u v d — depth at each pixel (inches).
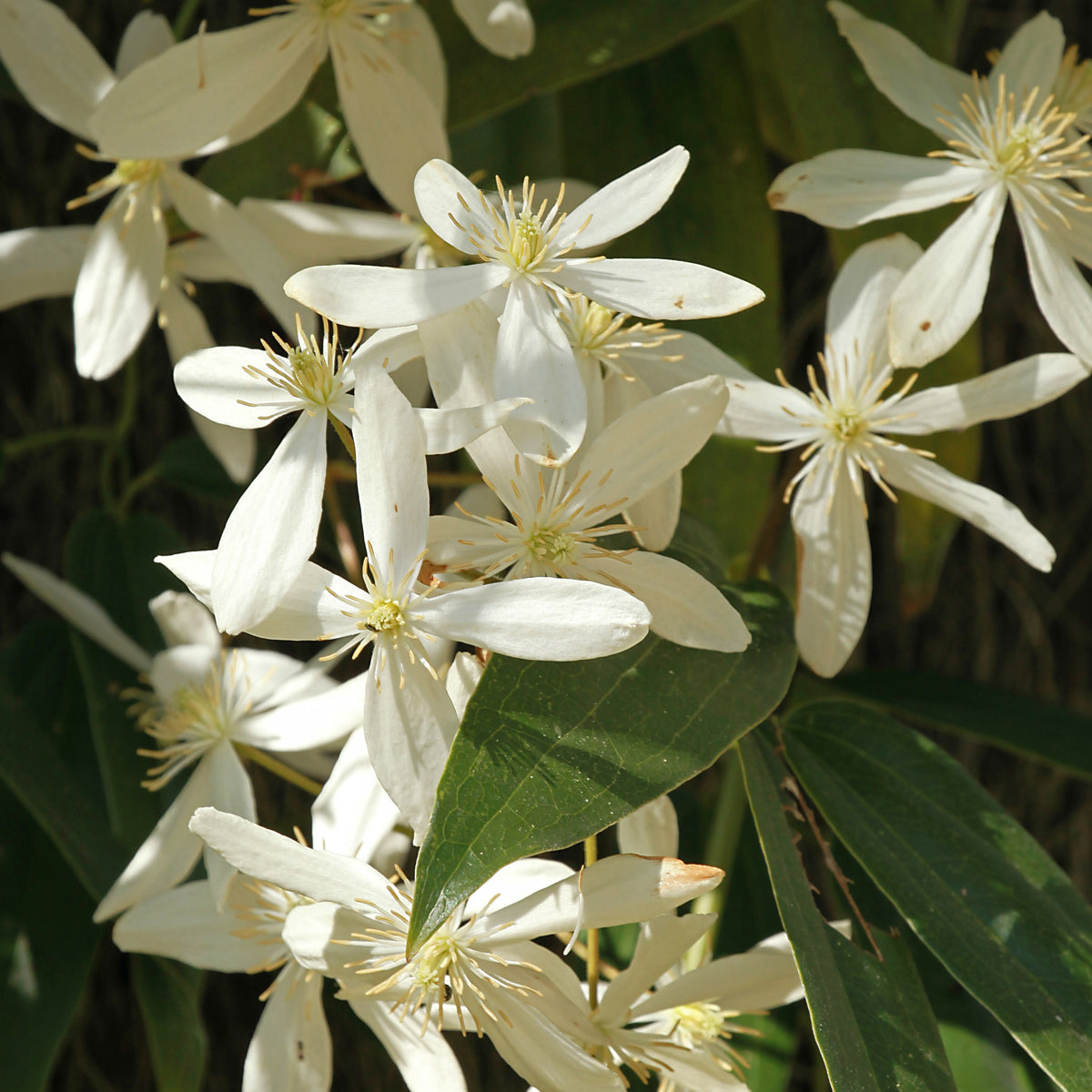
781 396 22.9
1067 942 22.5
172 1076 23.7
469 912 21.9
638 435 21.7
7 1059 23.7
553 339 21.7
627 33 24.3
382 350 21.9
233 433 24.6
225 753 23.0
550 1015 21.9
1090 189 23.4
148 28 24.2
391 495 21.4
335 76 23.9
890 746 23.2
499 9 23.4
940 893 22.6
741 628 21.8
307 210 23.7
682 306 21.8
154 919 22.6
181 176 23.6
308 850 21.8
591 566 21.8
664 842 22.8
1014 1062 24.3
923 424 22.8
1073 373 22.6
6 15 23.4
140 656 24.5
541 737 21.4
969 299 22.6
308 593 21.5
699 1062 22.4
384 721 21.5
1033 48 23.6
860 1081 21.6
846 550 22.9
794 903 22.0
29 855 24.4
